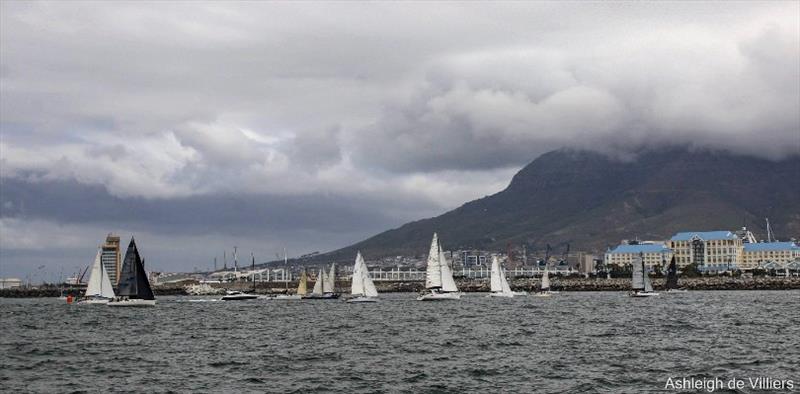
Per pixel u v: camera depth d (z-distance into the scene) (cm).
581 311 16512
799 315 13900
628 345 8850
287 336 10975
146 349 9281
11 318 16350
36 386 6519
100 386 6475
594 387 6041
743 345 8669
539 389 6016
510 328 11781
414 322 13612
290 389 6194
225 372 7138
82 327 13450
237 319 15425
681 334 10169
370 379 6612
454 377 6638
